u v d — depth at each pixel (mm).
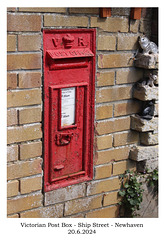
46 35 3080
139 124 3725
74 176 3537
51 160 3334
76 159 3518
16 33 2941
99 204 3787
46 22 3055
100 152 3660
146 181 4023
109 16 3367
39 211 3400
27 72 3049
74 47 3246
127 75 3656
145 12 3676
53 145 3330
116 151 3768
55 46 3139
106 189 3791
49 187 3396
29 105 3125
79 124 3447
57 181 3441
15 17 2912
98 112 3547
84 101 3420
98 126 3580
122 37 3541
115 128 3699
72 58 3223
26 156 3207
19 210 3285
